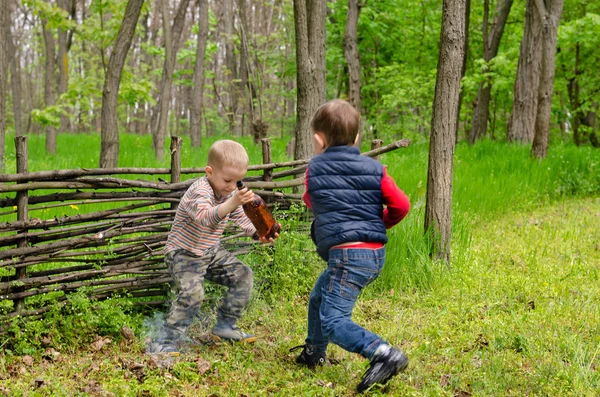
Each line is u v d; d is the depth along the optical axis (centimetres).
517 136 1423
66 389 291
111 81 902
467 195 778
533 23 1392
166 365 327
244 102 2292
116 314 362
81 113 3183
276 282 440
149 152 1397
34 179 345
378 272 301
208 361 333
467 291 456
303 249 460
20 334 333
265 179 447
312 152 597
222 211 313
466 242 570
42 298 355
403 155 1292
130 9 896
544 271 510
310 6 590
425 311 424
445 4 488
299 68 587
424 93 1666
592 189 966
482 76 1578
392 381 310
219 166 323
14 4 3155
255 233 348
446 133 498
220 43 3331
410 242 489
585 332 381
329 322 297
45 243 360
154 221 392
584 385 300
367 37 1827
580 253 585
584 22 1355
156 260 392
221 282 362
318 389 299
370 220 296
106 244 374
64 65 1593
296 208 458
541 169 986
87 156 1266
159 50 1823
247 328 396
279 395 293
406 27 1803
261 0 2505
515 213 798
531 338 359
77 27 1124
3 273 368
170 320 343
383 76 1848
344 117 296
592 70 1911
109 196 374
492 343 357
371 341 289
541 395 298
